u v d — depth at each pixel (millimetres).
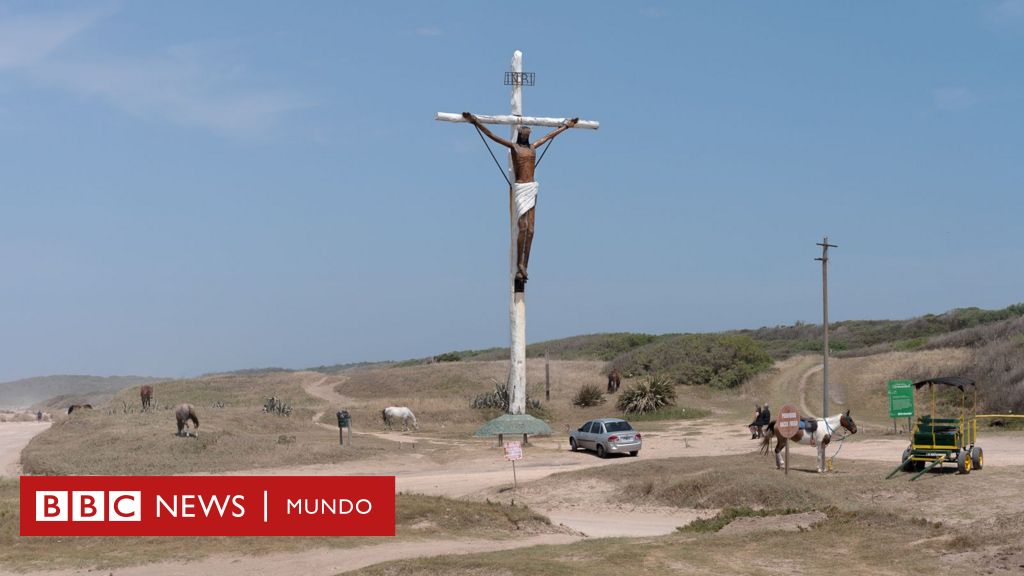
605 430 40719
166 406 66000
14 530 20250
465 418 60062
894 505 22984
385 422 56812
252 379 99938
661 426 55562
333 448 41562
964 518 20750
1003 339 65062
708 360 76500
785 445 29047
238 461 38594
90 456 39531
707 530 20875
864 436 42781
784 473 28141
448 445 46125
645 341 114500
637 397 61844
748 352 76062
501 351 129500
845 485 25703
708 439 46938
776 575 15070
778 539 18016
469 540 20016
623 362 83688
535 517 22422
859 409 60094
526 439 46062
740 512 22625
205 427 47000
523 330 47562
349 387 90375
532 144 47594
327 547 18891
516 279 47312
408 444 45312
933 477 25828
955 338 72000
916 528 18469
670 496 27281
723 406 65688
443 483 32531
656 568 15547
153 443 41688
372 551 18422
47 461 38469
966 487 23812
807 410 60844
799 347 100375
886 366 69062
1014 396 50125
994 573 14516
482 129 46594
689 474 29125
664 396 61906
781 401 65062
